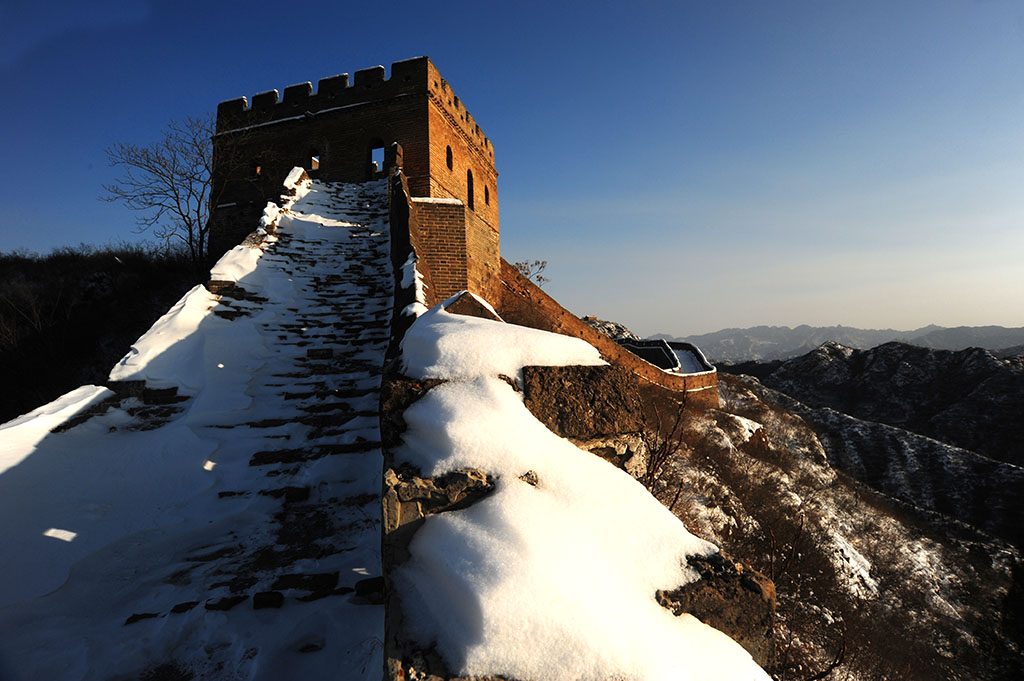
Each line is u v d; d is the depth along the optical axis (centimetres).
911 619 1543
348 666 281
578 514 202
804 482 2794
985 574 2170
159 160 1992
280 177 2069
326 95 2036
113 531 442
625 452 263
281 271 1030
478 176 2353
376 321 878
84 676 283
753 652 190
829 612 1295
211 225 2162
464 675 151
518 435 223
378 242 1257
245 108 2156
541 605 160
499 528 184
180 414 647
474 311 344
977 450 6094
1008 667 1519
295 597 345
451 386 254
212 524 456
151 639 312
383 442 244
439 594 177
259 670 284
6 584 358
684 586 192
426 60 1905
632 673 152
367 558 396
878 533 2325
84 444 560
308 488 507
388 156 1772
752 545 1368
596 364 281
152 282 2148
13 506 433
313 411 652
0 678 281
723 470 1992
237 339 776
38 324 1919
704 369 3931
